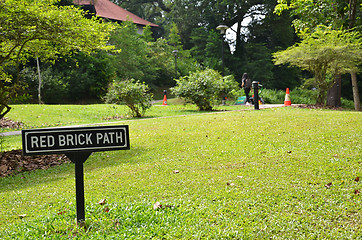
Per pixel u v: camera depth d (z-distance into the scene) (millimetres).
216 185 4973
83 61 34250
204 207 4090
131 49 38812
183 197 4539
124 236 3264
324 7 16734
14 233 3553
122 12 55250
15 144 9977
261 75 43406
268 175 5277
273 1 43062
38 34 7910
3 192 5605
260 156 6477
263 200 4270
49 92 31250
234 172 5578
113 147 3297
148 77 41312
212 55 45188
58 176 6402
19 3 7344
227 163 6195
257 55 45406
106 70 35031
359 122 9070
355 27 16297
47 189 5473
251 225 3598
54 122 14695
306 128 8773
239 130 9219
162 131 10023
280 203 4137
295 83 46688
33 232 3479
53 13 7707
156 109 18734
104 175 6027
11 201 5004
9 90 8492
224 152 7004
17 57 8727
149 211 3873
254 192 4562
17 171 7176
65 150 3186
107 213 3834
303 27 17719
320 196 4289
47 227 3535
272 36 48469
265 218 3754
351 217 3682
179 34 52344
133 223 3600
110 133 3287
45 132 3121
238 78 44625
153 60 42938
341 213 3768
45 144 3123
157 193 4777
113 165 6812
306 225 3545
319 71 16781
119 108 18641
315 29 17078
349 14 17375
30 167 7441
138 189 5016
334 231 3383
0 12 7254
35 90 30938
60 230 3463
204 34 47188
